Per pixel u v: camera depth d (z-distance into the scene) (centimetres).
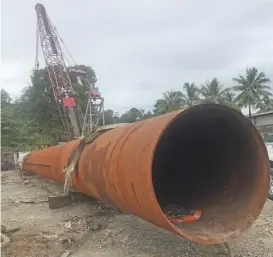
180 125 460
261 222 626
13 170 2453
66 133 3731
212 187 475
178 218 430
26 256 511
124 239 556
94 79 5772
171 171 557
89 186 548
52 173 905
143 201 350
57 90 3653
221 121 415
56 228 661
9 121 3906
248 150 411
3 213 818
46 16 3622
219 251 482
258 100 5278
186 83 5953
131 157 368
